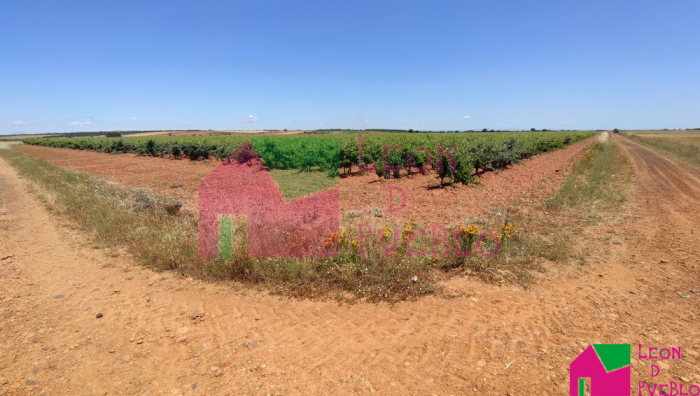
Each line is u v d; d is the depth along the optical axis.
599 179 13.52
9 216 8.46
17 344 3.41
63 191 10.95
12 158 27.27
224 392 2.79
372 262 4.99
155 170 20.23
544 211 8.74
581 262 5.43
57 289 4.70
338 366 3.10
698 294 4.26
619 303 4.13
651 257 5.56
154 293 4.62
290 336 3.61
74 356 3.25
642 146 38.00
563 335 3.50
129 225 7.16
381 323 3.82
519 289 4.56
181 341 3.52
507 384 2.82
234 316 4.03
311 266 4.95
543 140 31.59
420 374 2.97
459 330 3.63
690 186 12.11
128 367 3.10
